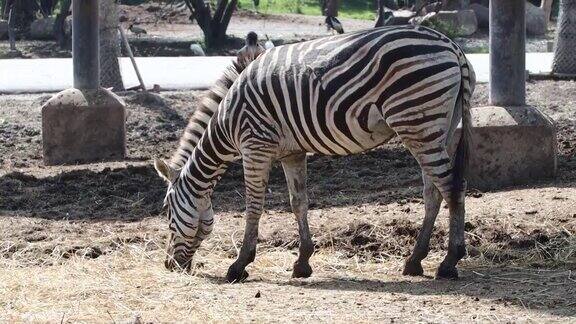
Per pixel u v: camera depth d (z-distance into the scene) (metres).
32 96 16.23
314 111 7.11
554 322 6.07
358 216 9.02
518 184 10.19
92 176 11.32
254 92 7.34
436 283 7.23
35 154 12.96
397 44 6.84
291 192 7.62
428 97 6.82
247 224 7.52
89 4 12.62
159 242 8.62
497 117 10.17
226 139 7.55
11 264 7.99
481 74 17.88
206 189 7.70
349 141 7.14
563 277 7.32
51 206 10.24
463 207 7.08
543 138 10.16
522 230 8.31
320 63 7.09
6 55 26.83
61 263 8.05
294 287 7.24
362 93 6.93
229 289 7.16
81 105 12.48
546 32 31.34
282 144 7.39
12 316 6.41
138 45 29.47
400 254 8.16
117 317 6.36
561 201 9.01
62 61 21.03
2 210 10.03
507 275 7.43
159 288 7.15
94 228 9.16
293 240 8.59
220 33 30.16
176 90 16.80
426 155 6.91
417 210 9.14
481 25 31.66
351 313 6.35
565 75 16.97
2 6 37.06
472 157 10.13
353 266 7.91
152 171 11.56
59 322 6.26
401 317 6.23
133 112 14.76
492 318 6.18
